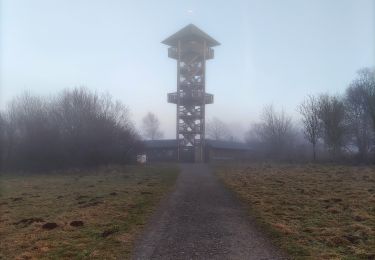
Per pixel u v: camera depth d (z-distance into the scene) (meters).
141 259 10.16
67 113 45.31
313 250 10.55
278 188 22.73
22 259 10.30
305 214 15.23
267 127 69.12
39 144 41.94
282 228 12.98
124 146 49.53
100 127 45.66
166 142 68.19
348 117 57.69
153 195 20.97
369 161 43.09
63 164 42.53
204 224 14.10
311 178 27.80
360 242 11.18
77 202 19.25
